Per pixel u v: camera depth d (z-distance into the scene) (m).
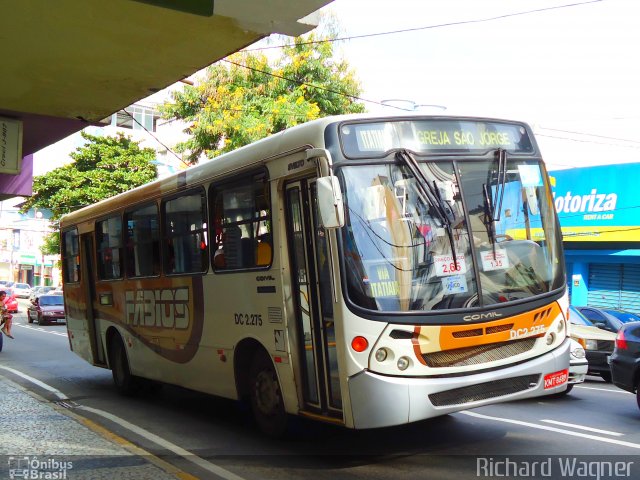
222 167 8.12
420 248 6.23
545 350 6.59
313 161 6.36
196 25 5.89
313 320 6.59
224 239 8.08
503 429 7.97
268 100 24.86
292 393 6.86
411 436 7.61
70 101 8.26
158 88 7.75
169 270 9.45
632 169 21.59
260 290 7.31
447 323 6.09
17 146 8.84
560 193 23.67
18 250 70.50
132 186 34.03
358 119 6.39
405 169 6.39
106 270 11.82
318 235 6.52
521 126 7.16
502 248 6.56
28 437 7.52
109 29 6.03
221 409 9.86
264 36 6.18
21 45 6.41
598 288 22.94
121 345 11.29
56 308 31.95
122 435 8.00
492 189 6.69
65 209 33.69
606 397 10.83
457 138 6.71
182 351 9.08
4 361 16.91
